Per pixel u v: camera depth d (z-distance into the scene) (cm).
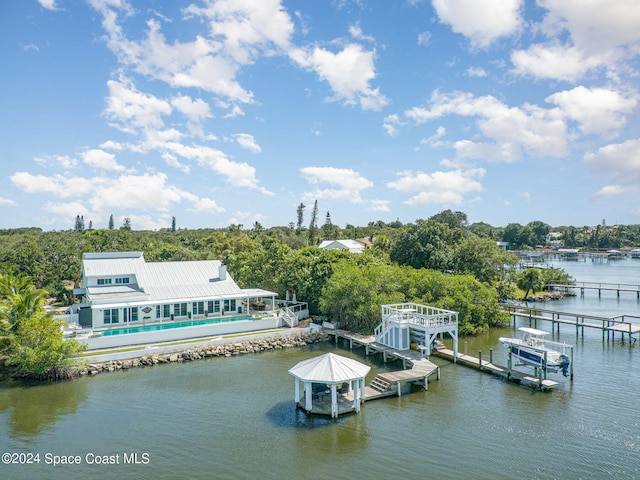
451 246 7881
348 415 2769
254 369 3759
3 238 9212
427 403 2958
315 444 2383
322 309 5272
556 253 19938
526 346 3538
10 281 4138
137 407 2908
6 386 3303
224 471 2112
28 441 2422
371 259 6456
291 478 2050
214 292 5341
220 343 4356
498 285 7244
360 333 4822
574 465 2138
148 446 2366
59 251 7388
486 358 4056
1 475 2073
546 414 2748
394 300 4791
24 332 3441
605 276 12256
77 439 2447
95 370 3606
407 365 3822
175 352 4112
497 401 2980
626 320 6009
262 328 4969
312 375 2727
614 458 2198
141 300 4838
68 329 4478
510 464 2153
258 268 6681
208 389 3253
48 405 2941
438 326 3850
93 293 4919
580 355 4172
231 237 11281
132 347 4106
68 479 2047
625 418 2675
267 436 2480
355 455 2261
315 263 5972
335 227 16762
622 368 3722
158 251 8638
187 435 2497
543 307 7156
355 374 2772
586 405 2889
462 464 2161
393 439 2434
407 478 2042
